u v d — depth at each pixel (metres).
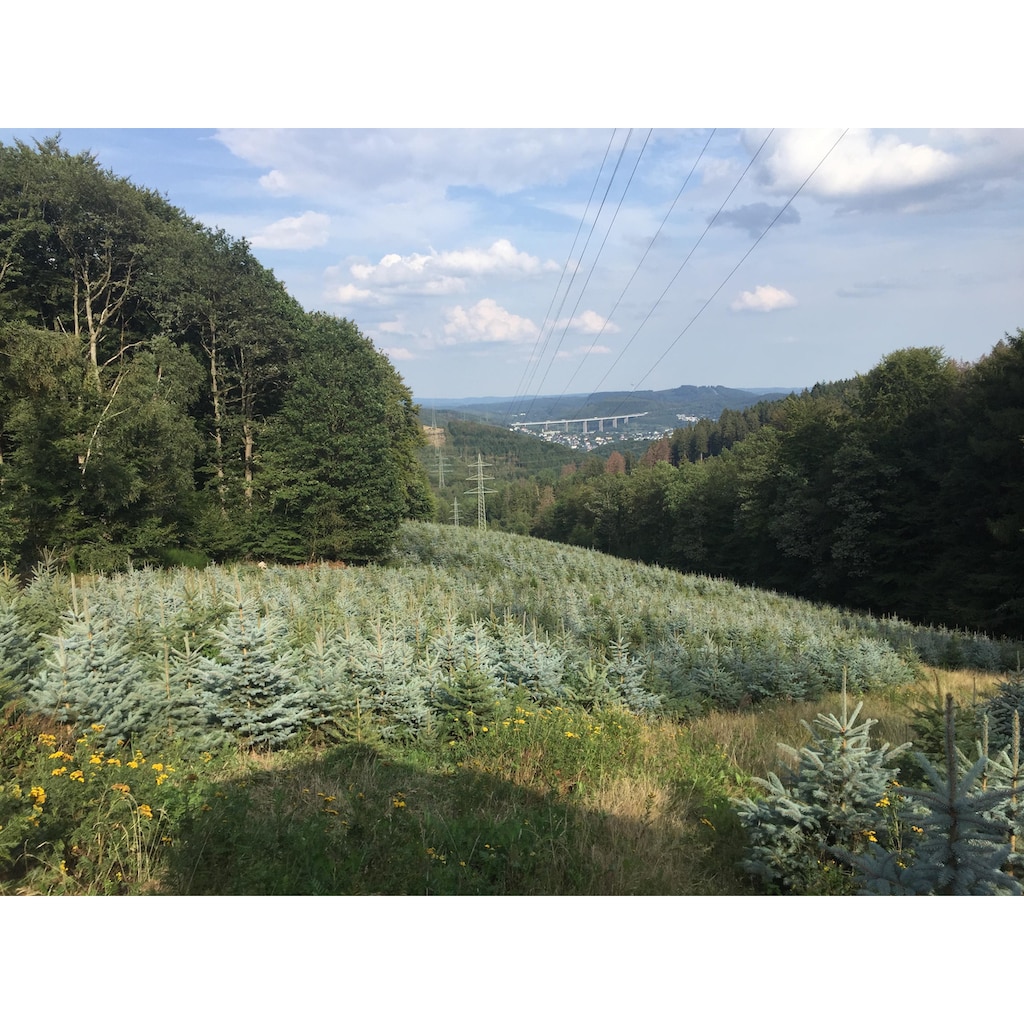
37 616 11.25
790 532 49.09
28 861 4.94
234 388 44.53
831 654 16.38
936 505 36.97
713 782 7.92
